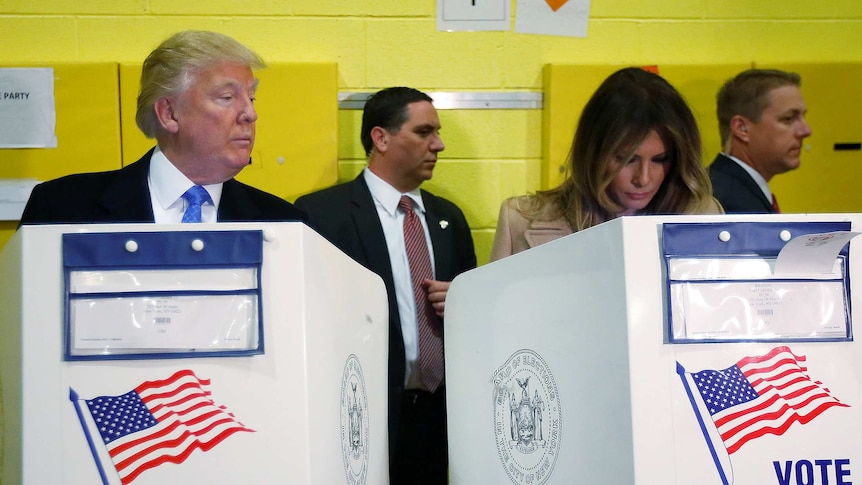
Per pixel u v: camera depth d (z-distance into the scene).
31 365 1.01
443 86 2.77
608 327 1.07
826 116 2.81
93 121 2.60
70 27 2.66
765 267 1.06
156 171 1.64
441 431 2.29
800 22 2.82
